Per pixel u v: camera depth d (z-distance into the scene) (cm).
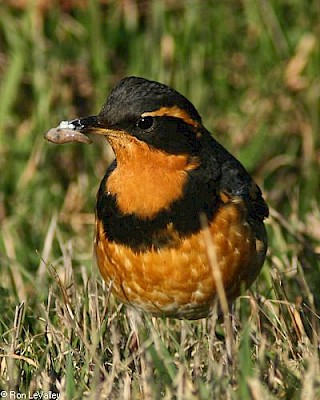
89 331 1080
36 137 1548
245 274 1088
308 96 1603
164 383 941
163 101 1053
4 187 1524
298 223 1409
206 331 1117
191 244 1045
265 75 1619
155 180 1051
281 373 972
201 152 1076
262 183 1554
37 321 1141
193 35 1608
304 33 1630
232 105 1611
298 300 1120
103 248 1079
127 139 1053
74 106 1597
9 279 1276
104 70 1597
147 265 1051
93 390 912
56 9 1608
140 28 1638
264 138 1580
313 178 1557
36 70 1580
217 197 1066
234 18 1633
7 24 1611
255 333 1091
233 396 904
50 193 1512
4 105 1552
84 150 1546
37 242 1409
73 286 1153
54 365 1017
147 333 1091
